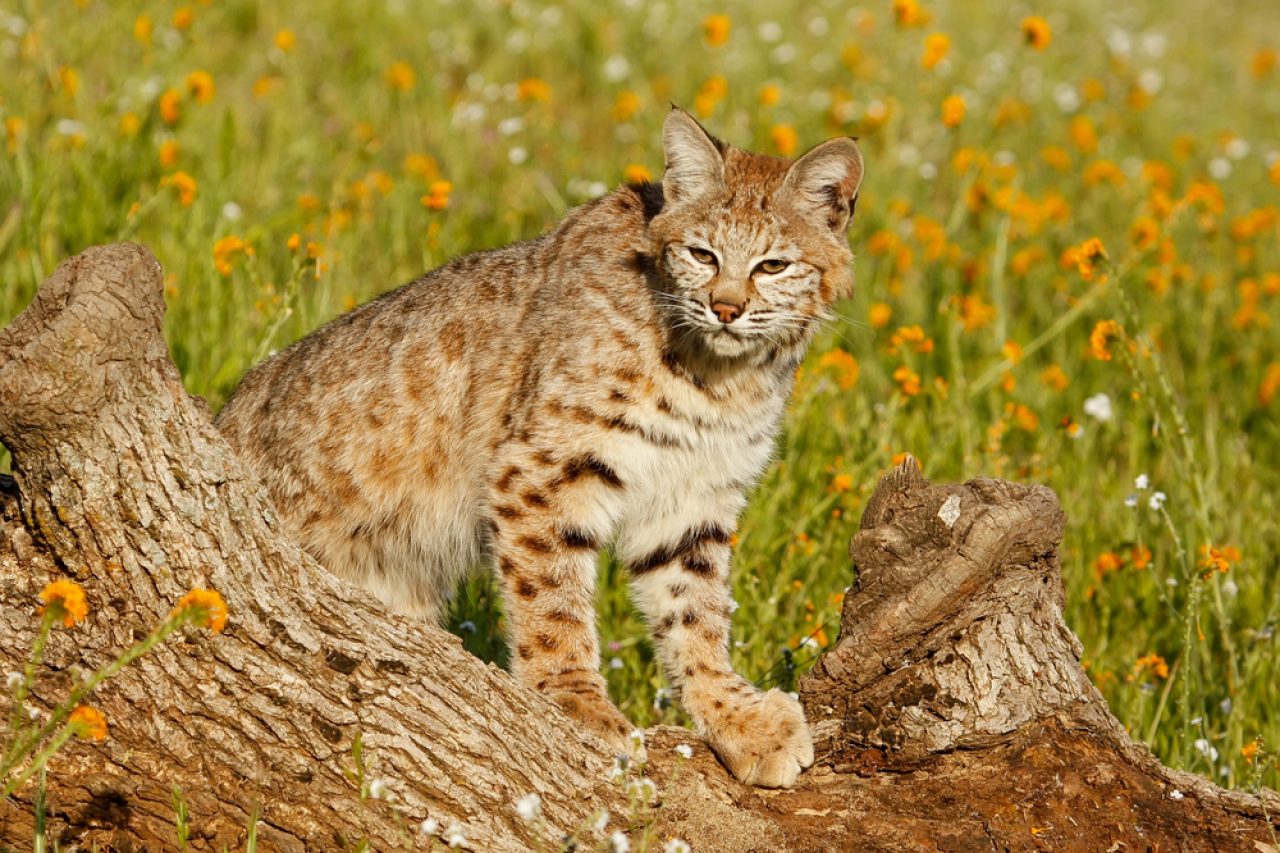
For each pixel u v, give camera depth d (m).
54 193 13.58
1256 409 15.11
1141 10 34.34
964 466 11.79
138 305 6.43
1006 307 16.05
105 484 6.53
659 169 17.42
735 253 9.02
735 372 9.17
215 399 11.83
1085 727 7.81
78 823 6.79
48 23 17.64
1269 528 12.49
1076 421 14.24
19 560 6.81
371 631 7.02
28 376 6.24
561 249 9.23
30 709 6.69
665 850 6.98
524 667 8.80
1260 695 10.18
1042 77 24.92
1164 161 22.31
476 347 9.21
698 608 9.25
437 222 14.28
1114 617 11.34
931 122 20.83
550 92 20.22
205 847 6.77
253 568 6.85
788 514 11.69
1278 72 30.06
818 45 24.42
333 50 21.39
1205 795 7.68
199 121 16.39
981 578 7.62
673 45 22.84
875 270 16.11
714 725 8.16
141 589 6.69
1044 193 19.34
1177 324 16.47
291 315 12.12
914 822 7.45
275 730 6.72
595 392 8.78
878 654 7.76
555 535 8.85
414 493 9.41
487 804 6.87
